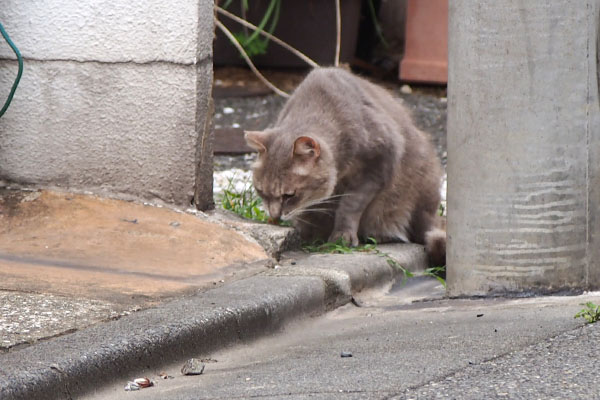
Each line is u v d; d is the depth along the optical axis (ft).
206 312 20.33
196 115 29.30
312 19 65.31
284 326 22.33
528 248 23.80
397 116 32.96
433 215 33.47
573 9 22.97
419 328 21.22
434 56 65.36
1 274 23.47
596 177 23.56
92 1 29.37
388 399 15.60
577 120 23.26
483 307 22.95
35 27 29.81
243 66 67.31
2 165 30.60
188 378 18.31
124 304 21.33
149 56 29.19
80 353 17.43
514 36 23.20
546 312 21.42
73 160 30.19
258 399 15.99
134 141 29.71
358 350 19.53
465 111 24.09
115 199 29.81
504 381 16.31
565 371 16.74
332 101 31.73
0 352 17.57
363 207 31.53
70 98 29.94
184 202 29.68
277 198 30.89
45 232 27.12
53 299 21.36
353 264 26.58
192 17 28.78
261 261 26.45
